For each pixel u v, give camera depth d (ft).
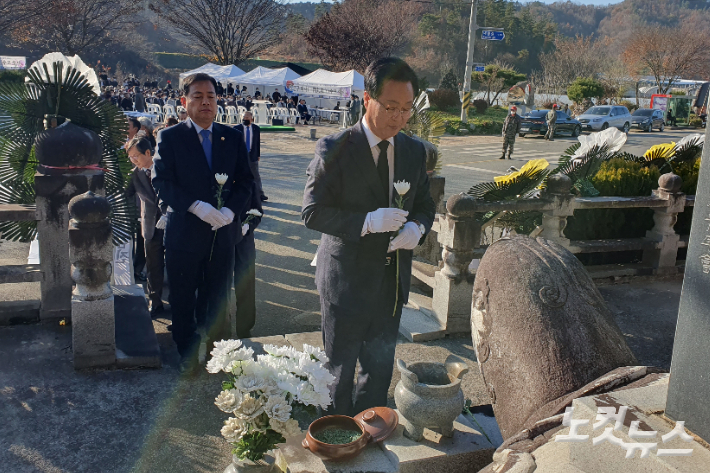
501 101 145.38
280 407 6.38
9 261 19.47
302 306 16.75
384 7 131.03
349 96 96.43
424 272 15.66
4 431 9.16
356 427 7.27
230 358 6.57
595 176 18.30
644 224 18.20
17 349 11.85
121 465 8.55
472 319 8.12
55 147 12.34
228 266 12.16
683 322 5.40
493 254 8.02
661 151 20.40
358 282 8.26
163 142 11.35
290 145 65.05
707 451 5.01
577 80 137.49
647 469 4.98
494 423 8.87
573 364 6.75
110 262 11.14
